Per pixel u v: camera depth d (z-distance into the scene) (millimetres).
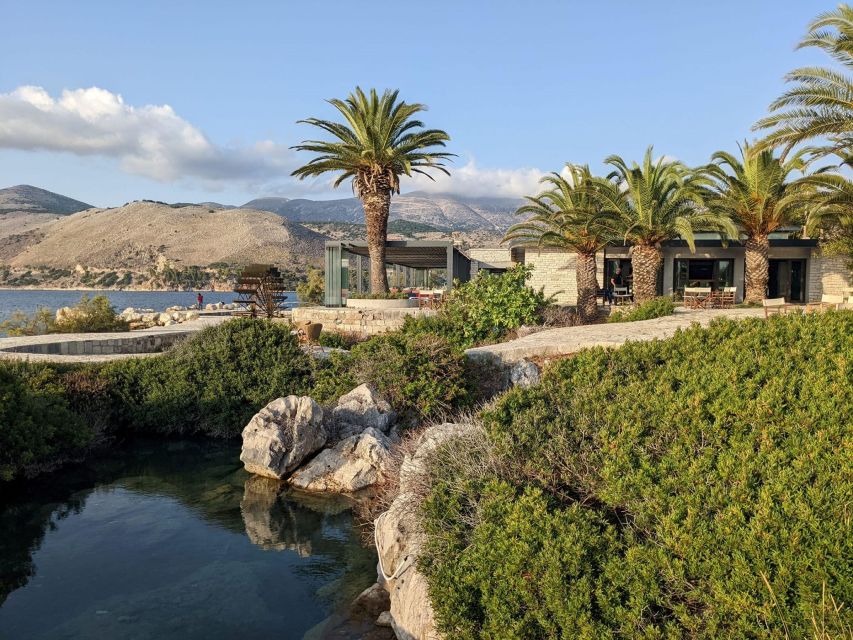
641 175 23625
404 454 7156
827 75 17016
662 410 5465
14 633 4906
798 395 5219
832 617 2875
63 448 9805
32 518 7500
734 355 6527
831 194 19875
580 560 3760
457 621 3873
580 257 27938
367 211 29047
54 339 16844
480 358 11594
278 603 5445
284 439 9047
